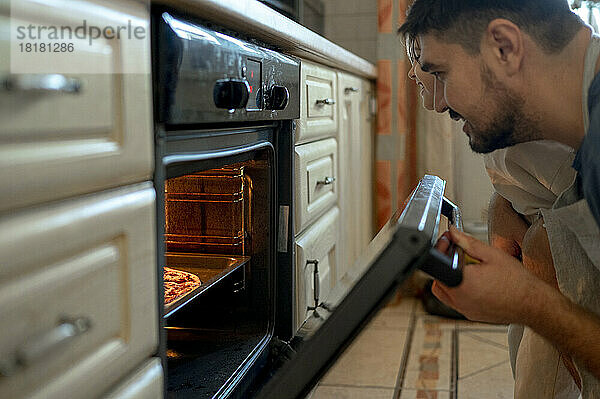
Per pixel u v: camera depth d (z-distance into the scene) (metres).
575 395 1.32
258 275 1.33
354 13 3.00
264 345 1.29
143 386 0.81
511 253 1.36
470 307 0.86
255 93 1.12
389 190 2.90
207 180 1.31
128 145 0.75
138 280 0.79
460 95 0.93
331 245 1.86
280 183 1.38
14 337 0.59
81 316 0.68
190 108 0.90
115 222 0.73
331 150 1.89
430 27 0.92
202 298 1.34
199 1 0.90
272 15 1.18
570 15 0.89
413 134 3.03
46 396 0.63
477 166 3.11
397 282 0.70
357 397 2.05
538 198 1.24
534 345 1.31
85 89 0.67
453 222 1.05
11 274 0.59
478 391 2.08
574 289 1.13
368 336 2.59
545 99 0.91
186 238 1.34
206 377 1.12
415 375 2.21
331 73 1.90
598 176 0.85
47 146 0.63
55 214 0.64
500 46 0.88
